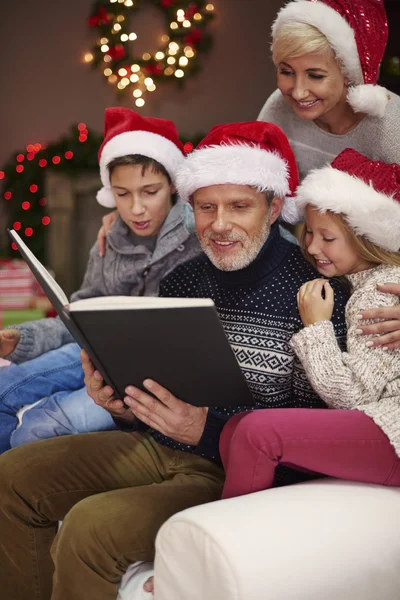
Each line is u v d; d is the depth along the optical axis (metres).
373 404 1.42
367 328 1.48
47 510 1.58
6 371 2.02
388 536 1.27
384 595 1.26
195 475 1.59
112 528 1.38
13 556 1.59
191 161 1.60
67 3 4.48
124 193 2.11
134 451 1.65
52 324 2.17
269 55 4.44
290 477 1.53
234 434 1.38
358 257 1.64
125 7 4.38
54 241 4.42
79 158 4.27
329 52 1.83
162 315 1.21
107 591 1.40
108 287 2.27
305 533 1.20
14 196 4.42
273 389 1.60
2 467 1.60
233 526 1.18
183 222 2.14
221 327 1.22
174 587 1.22
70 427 1.86
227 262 1.60
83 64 4.52
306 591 1.16
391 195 1.63
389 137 1.96
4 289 3.46
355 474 1.38
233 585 1.12
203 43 4.42
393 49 3.99
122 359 1.31
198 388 1.36
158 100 4.52
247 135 1.62
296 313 1.59
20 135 4.59
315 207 1.63
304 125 2.09
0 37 4.53
